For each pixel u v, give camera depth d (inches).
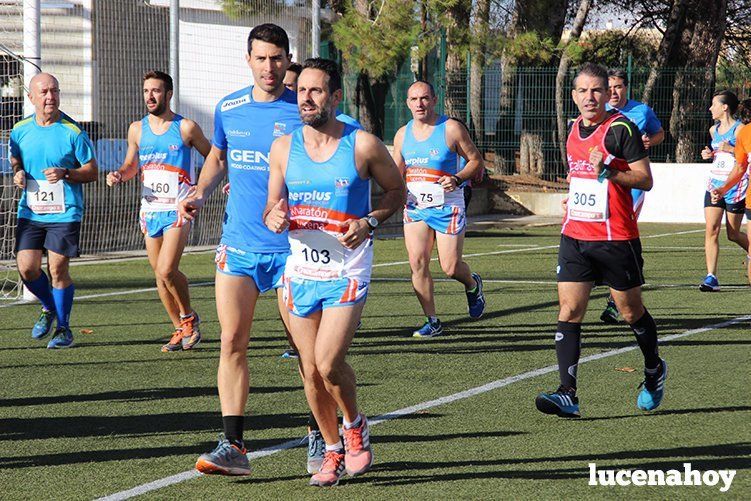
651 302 673.6
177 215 496.4
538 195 1631.4
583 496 280.8
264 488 289.7
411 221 544.7
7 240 858.8
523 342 528.1
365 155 281.3
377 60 1371.8
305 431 353.7
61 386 427.8
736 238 715.4
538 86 1633.9
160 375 450.0
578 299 365.4
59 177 498.3
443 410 380.2
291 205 286.8
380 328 573.6
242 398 300.8
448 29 1520.7
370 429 353.1
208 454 289.4
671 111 1589.6
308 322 289.4
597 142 362.6
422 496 281.1
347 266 282.4
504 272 861.2
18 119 841.5
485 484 291.4
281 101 328.5
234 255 315.6
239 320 307.6
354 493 284.2
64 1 1227.9
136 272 850.8
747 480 296.0
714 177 710.5
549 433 347.3
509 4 1636.3
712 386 418.6
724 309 639.8
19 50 850.8
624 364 468.1
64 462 315.9
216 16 1264.8
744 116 613.9
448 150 537.3
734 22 2095.2
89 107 1235.9
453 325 583.8
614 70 583.8
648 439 339.3
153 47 1121.4
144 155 505.4
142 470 307.6
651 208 1579.7
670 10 2006.6
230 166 325.4
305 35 1266.0
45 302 532.7
